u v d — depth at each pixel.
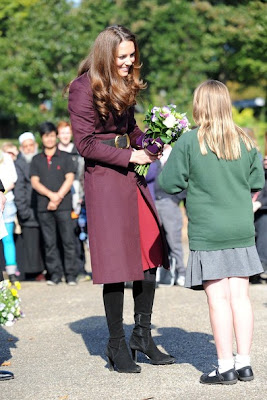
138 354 6.58
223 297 5.59
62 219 11.02
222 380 5.54
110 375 5.94
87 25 28.11
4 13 28.08
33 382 5.86
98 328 7.76
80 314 8.56
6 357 6.72
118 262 5.84
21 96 28.42
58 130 11.52
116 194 5.90
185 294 9.65
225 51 29.11
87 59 5.95
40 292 10.42
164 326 7.66
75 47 27.23
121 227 5.88
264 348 6.54
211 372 5.64
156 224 6.07
